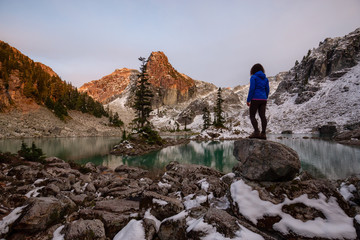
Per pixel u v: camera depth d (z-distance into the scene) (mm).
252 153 4617
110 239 4141
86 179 9812
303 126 74375
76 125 86125
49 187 6598
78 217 4902
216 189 5906
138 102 35094
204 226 3188
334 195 3844
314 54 124625
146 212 4668
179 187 8078
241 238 2895
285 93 119312
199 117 178125
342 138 35062
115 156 21125
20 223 3848
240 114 109312
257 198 4043
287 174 4172
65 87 121250
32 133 58406
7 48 127000
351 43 110625
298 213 3609
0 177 8133
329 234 3213
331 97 85375
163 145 33000
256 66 5195
